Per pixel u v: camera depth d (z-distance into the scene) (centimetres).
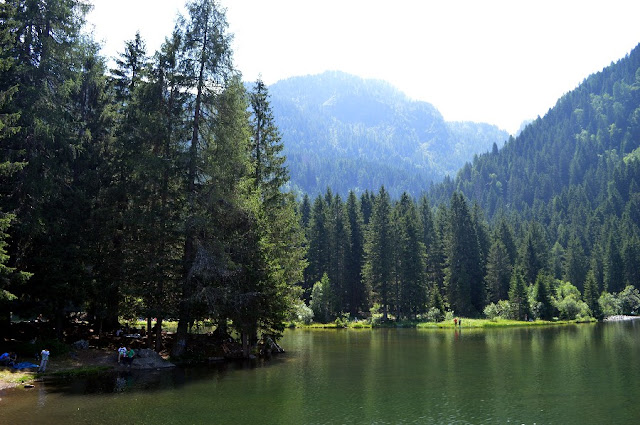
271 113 3850
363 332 6162
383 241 7950
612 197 17112
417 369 2847
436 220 10656
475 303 9238
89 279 2716
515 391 2183
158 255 2731
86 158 2956
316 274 8444
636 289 11562
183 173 2844
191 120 2912
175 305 2817
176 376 2439
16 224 2436
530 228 12694
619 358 3366
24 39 2569
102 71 3278
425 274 8450
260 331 3484
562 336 5397
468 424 1619
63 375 2314
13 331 2797
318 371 2725
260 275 2955
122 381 2250
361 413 1753
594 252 12938
